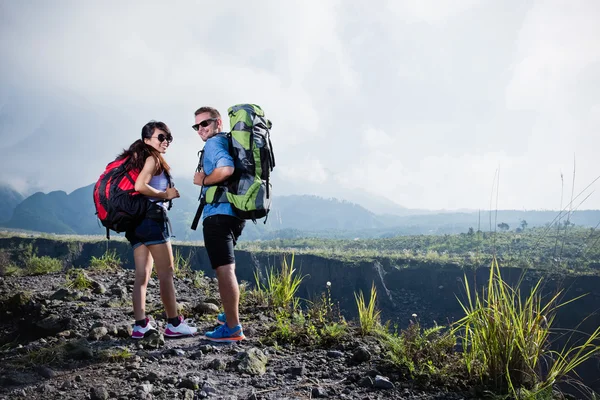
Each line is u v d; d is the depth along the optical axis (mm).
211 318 4949
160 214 3979
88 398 2777
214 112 3965
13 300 5617
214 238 3826
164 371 3258
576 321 78000
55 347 3594
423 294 116125
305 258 122938
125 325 4312
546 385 2805
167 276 4129
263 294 5676
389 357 3445
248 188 3658
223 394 2873
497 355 2963
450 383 3014
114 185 3818
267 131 3896
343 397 2840
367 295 114750
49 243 119312
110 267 8398
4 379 3008
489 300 3090
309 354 3684
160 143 3959
